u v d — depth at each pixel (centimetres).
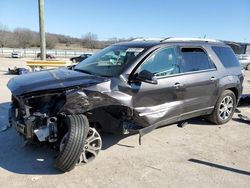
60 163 417
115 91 482
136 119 500
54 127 440
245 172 458
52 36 9612
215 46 663
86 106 435
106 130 479
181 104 569
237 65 705
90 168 453
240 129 654
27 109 445
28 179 420
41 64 1424
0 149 511
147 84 516
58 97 446
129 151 516
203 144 561
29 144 527
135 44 572
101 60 563
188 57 593
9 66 2420
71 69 577
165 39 591
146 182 421
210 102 632
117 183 416
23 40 9712
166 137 586
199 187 412
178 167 467
